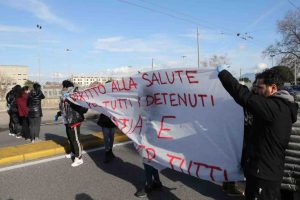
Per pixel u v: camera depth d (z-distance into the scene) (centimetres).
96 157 835
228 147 441
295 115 354
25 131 1191
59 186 636
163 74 518
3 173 708
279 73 359
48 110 2456
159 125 527
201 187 628
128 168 750
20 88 1177
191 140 484
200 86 473
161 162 516
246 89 341
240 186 611
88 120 1744
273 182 339
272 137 336
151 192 603
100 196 589
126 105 589
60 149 861
